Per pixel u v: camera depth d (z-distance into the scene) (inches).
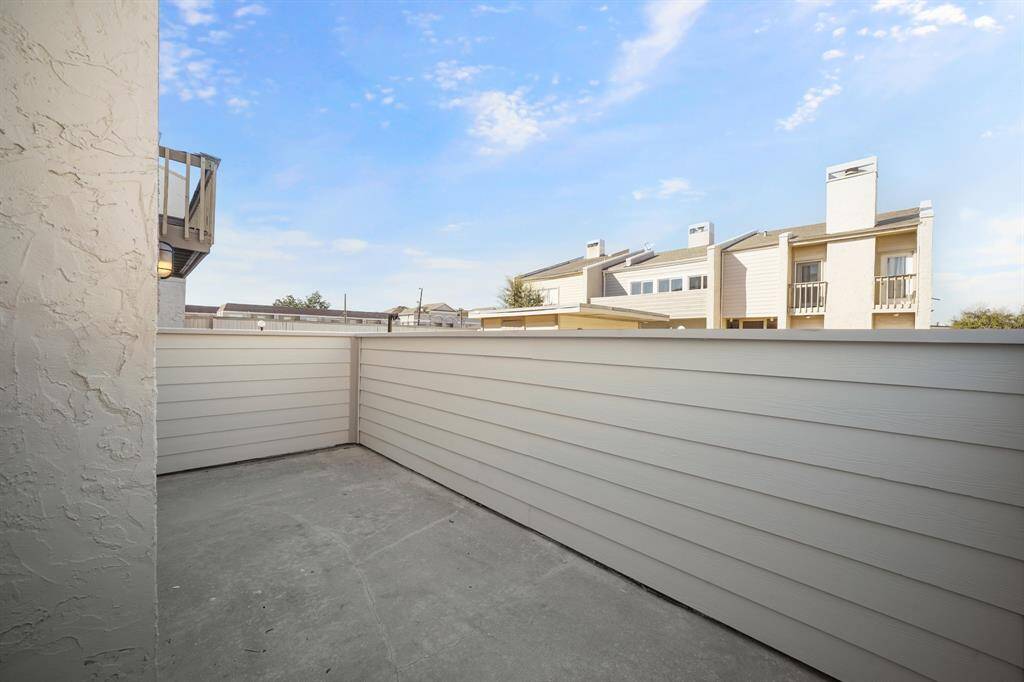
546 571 87.7
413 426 149.9
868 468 58.1
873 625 57.5
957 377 51.9
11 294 24.8
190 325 605.6
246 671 61.2
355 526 107.4
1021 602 48.0
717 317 614.2
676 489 77.9
